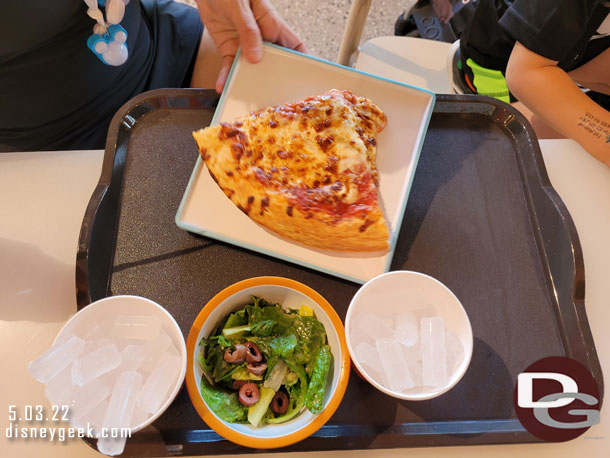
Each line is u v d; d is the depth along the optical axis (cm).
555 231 81
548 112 100
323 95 82
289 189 78
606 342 77
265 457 67
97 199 79
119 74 109
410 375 63
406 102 84
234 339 67
